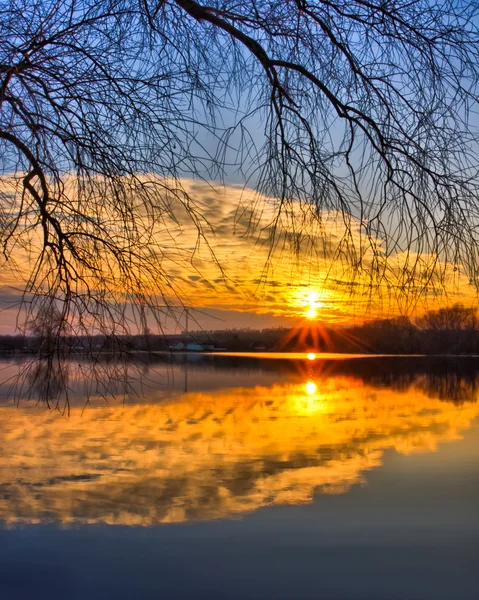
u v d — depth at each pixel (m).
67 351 3.22
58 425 23.00
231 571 9.20
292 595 8.39
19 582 8.79
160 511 12.59
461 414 27.84
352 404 31.98
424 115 3.41
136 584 8.80
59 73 3.46
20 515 12.18
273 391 38.62
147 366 3.34
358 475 15.79
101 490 14.19
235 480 15.27
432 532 11.11
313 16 3.47
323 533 11.16
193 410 28.23
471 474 15.77
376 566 9.51
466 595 8.37
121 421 24.36
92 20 3.34
